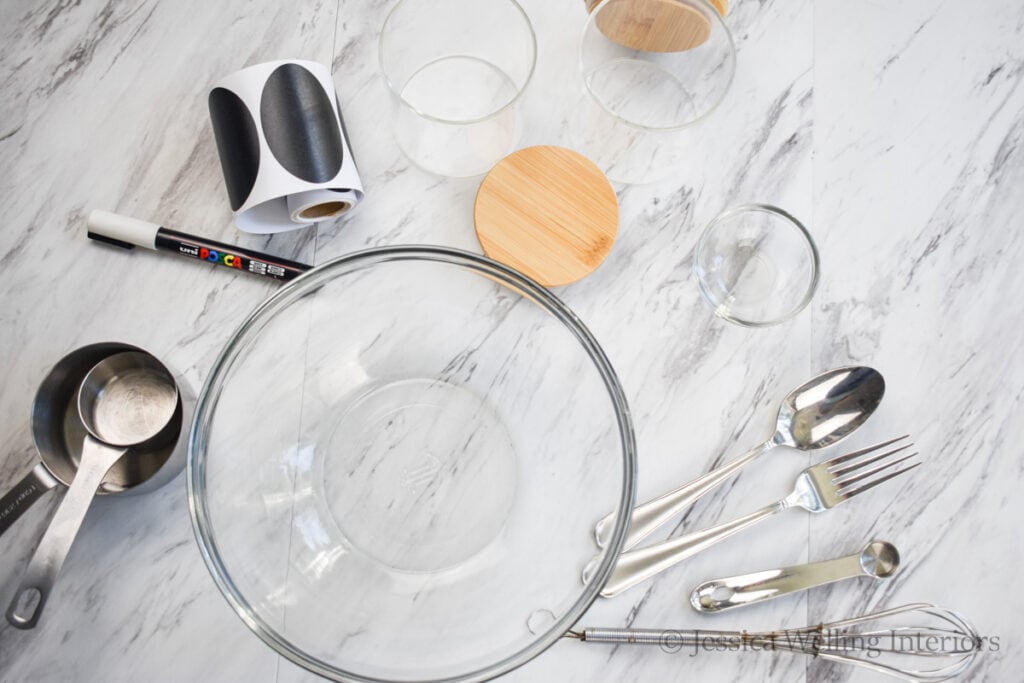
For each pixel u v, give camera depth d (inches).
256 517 31.3
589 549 31.0
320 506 32.1
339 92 35.6
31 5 35.5
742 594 33.0
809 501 33.8
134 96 35.3
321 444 32.3
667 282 35.3
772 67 36.9
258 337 29.2
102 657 32.1
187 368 33.8
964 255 36.3
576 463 30.7
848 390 34.6
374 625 31.2
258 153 31.0
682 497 32.9
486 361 31.6
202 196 34.9
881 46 37.2
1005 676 34.2
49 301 33.9
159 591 32.5
